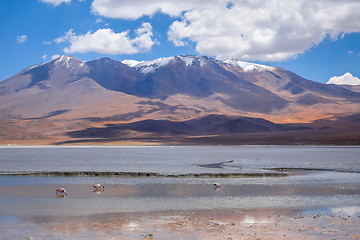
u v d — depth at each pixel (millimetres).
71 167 41344
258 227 15844
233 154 68500
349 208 19922
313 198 22859
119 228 15695
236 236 14469
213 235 14625
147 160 52719
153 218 17547
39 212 18797
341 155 64125
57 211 19047
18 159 54750
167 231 15219
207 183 29562
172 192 25109
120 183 29422
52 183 29328
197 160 52812
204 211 19156
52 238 14195
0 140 144500
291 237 14320
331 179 32094
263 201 21859
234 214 18453
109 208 19812
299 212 18938
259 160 52812
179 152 77312
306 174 35812
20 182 29859
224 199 22500
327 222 16688
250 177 33375
